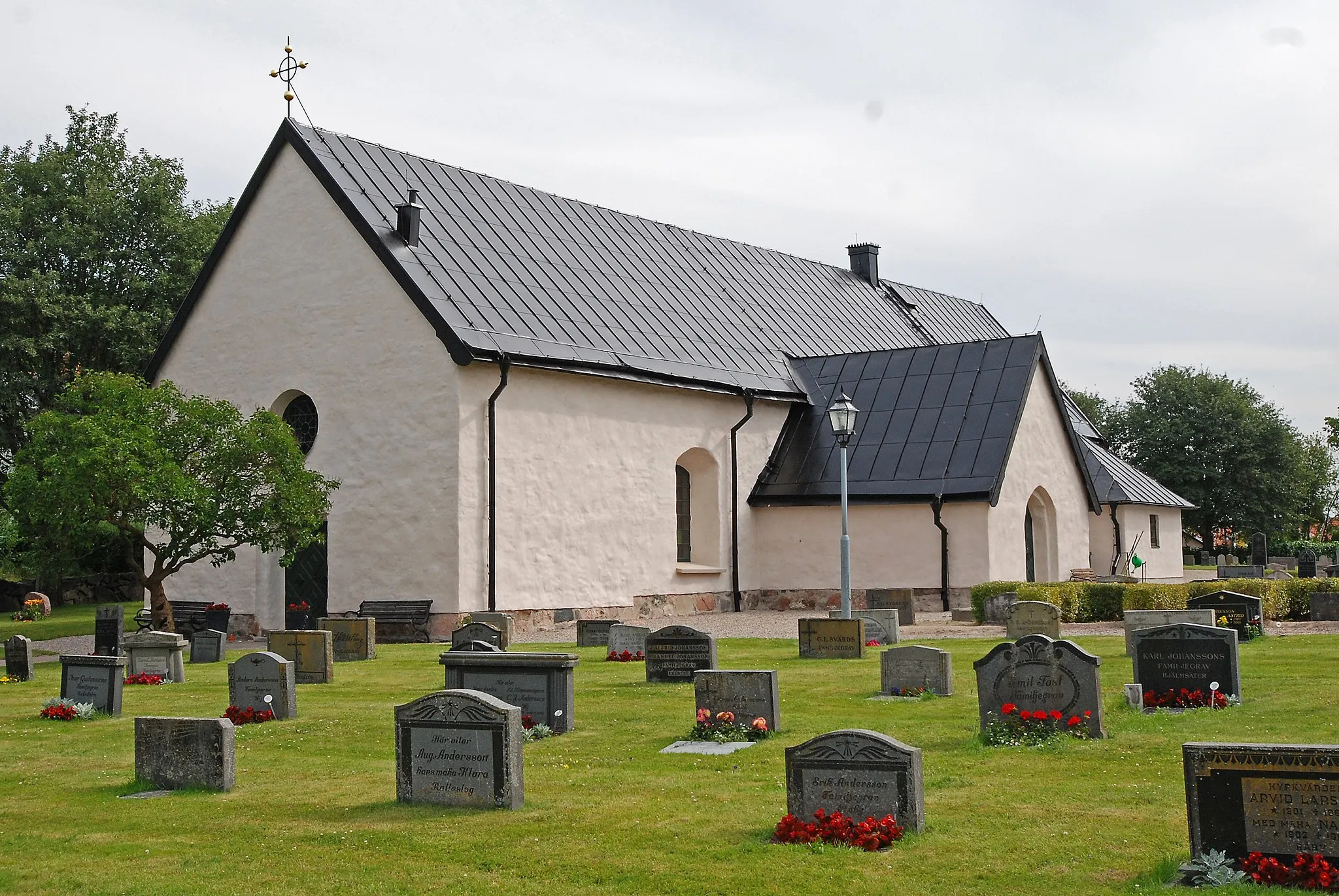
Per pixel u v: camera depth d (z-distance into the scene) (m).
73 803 12.49
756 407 37.66
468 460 29.70
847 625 22.59
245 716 16.78
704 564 36.34
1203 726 14.27
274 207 32.91
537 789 12.30
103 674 17.92
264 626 32.47
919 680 17.59
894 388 38.12
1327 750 8.50
